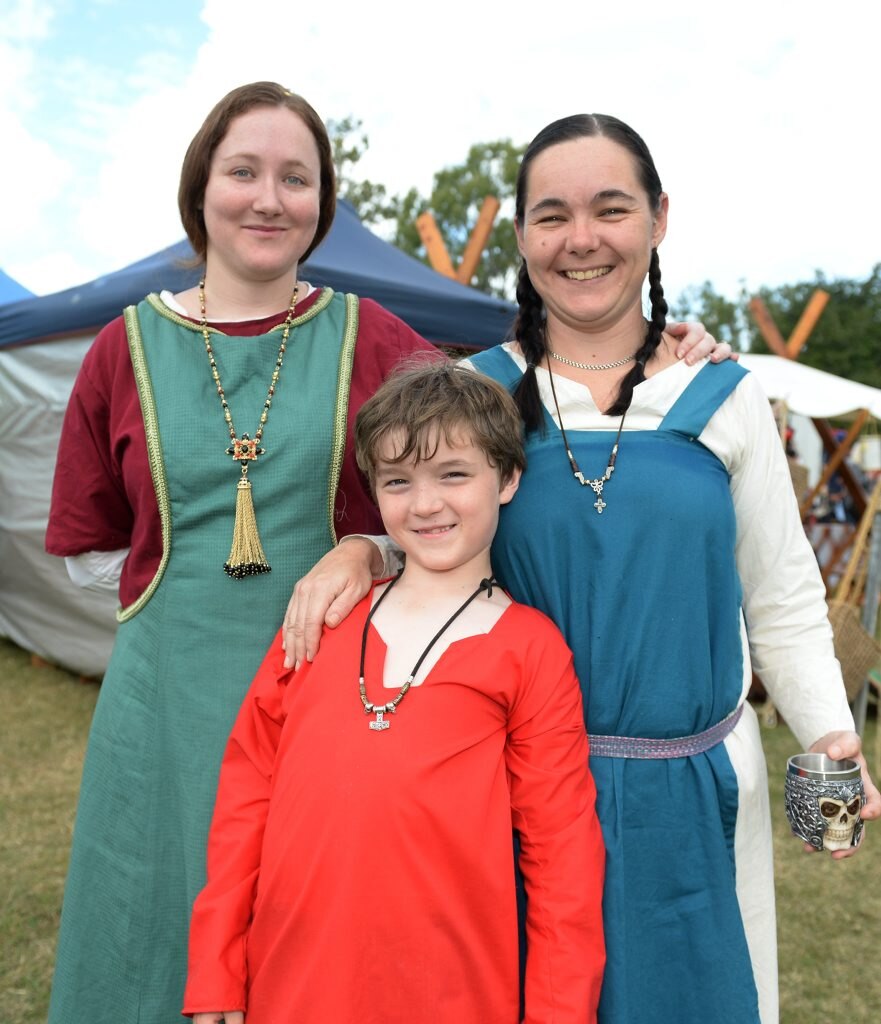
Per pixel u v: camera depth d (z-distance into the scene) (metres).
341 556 1.59
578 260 1.52
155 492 1.67
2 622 6.00
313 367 1.73
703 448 1.54
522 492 1.55
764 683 1.70
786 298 30.33
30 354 5.07
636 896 1.48
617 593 1.49
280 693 1.52
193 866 1.62
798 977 2.79
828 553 7.34
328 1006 1.28
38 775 4.13
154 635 1.69
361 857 1.30
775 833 3.76
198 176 1.70
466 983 1.31
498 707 1.40
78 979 1.71
